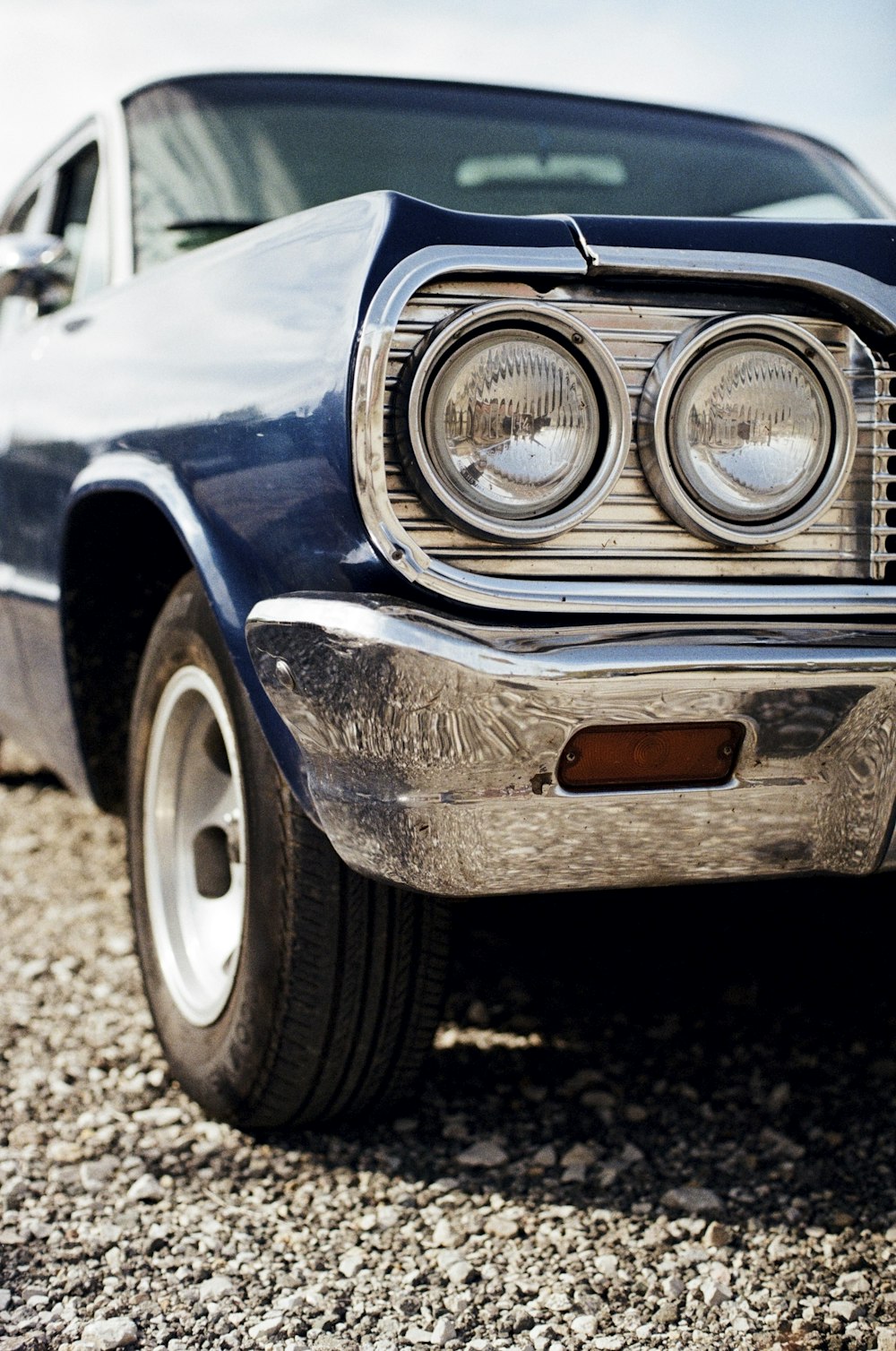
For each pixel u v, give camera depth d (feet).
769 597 4.87
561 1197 6.00
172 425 6.16
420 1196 6.01
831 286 4.90
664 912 9.65
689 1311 5.18
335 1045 6.01
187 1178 6.19
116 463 6.77
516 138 8.56
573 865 4.82
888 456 4.98
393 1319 5.15
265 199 7.88
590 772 4.71
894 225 5.10
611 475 4.67
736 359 4.77
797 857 5.00
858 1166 6.23
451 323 4.51
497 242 4.71
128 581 7.75
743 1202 5.94
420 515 4.64
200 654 6.25
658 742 4.72
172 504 6.07
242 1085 6.22
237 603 5.56
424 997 6.09
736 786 4.83
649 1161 6.31
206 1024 6.58
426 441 4.55
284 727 5.32
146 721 7.05
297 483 5.01
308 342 5.01
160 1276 5.45
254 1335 5.05
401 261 4.65
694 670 4.57
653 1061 7.39
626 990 8.34
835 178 9.02
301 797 5.28
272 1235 5.74
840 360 5.00
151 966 7.17
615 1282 5.37
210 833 6.96
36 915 10.05
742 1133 6.57
